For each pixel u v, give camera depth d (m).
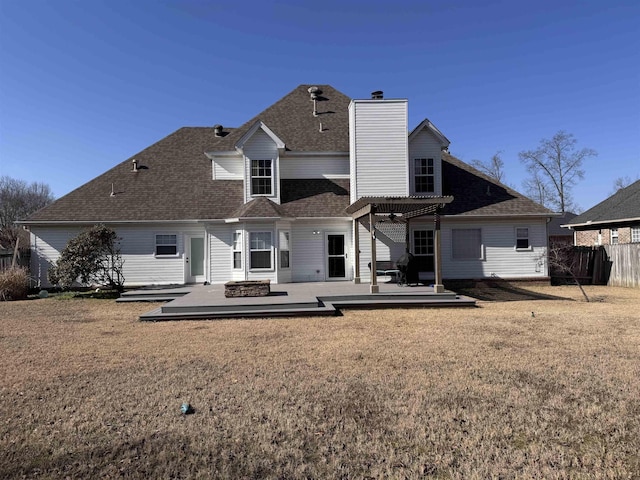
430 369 5.87
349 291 13.23
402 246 17.20
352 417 4.33
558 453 3.59
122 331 8.89
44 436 3.97
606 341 7.55
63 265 14.80
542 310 11.53
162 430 4.07
